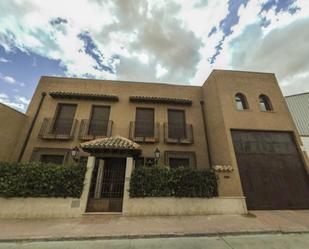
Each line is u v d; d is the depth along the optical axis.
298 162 8.38
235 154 8.23
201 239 4.54
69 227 5.16
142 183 6.88
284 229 5.10
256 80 10.05
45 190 6.34
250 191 7.61
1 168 6.30
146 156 9.73
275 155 8.40
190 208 6.76
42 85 11.04
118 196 7.76
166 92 11.98
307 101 12.59
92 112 10.84
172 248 3.97
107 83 11.72
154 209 6.63
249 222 5.78
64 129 10.10
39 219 5.95
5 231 4.74
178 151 10.05
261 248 3.94
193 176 7.17
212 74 10.45
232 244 4.19
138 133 10.59
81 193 6.59
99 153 7.50
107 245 4.14
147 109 11.41
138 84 11.95
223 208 6.88
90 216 6.32
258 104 9.39
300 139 8.80
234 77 9.99
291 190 7.78
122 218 6.15
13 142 9.02
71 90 11.19
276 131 8.91
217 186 7.25
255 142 8.58
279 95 9.80
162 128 10.77
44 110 10.33
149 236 4.66
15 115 9.17
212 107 10.30
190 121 11.20
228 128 8.64
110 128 10.18
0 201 6.11
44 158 9.23
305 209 7.45
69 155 9.19
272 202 7.50
